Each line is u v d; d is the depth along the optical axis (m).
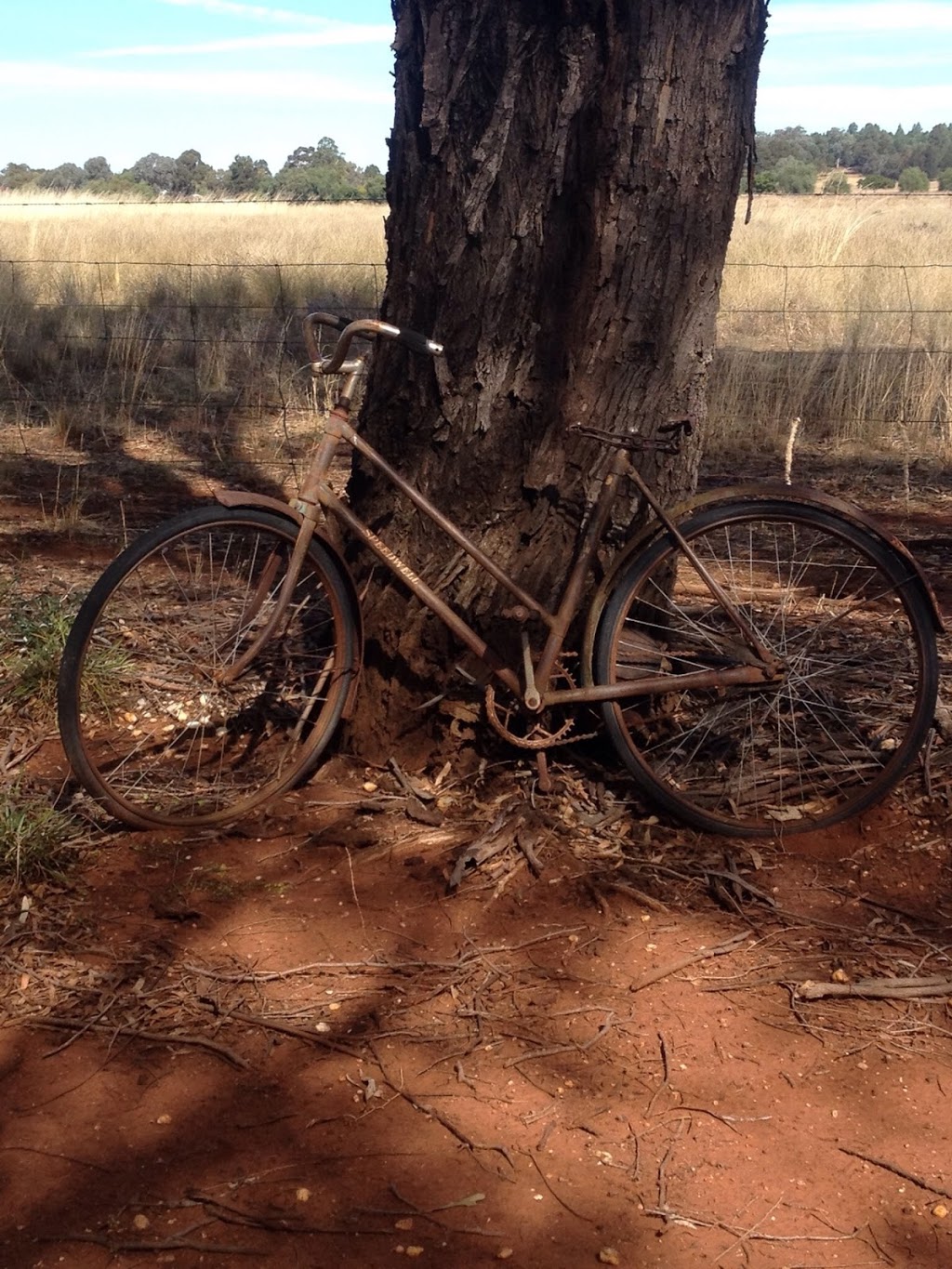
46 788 3.56
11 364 10.38
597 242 3.28
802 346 11.60
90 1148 2.34
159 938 2.94
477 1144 2.36
